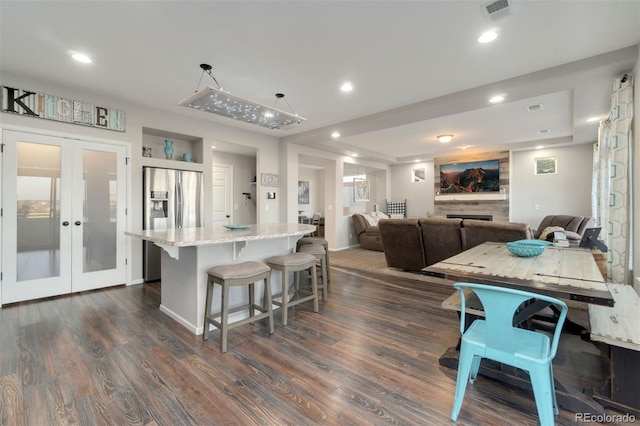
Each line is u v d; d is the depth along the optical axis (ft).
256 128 17.52
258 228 11.19
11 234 10.57
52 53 8.96
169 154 14.89
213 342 7.95
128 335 8.28
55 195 11.46
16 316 9.54
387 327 8.95
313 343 7.92
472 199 25.26
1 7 6.81
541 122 16.60
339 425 4.99
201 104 9.26
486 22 7.38
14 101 10.43
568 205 21.88
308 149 21.31
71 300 11.14
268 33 7.90
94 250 12.46
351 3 6.71
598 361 6.91
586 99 11.71
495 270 6.36
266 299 8.87
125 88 11.63
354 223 25.68
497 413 5.28
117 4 6.74
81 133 11.95
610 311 5.95
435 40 8.20
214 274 7.84
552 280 5.55
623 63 8.69
